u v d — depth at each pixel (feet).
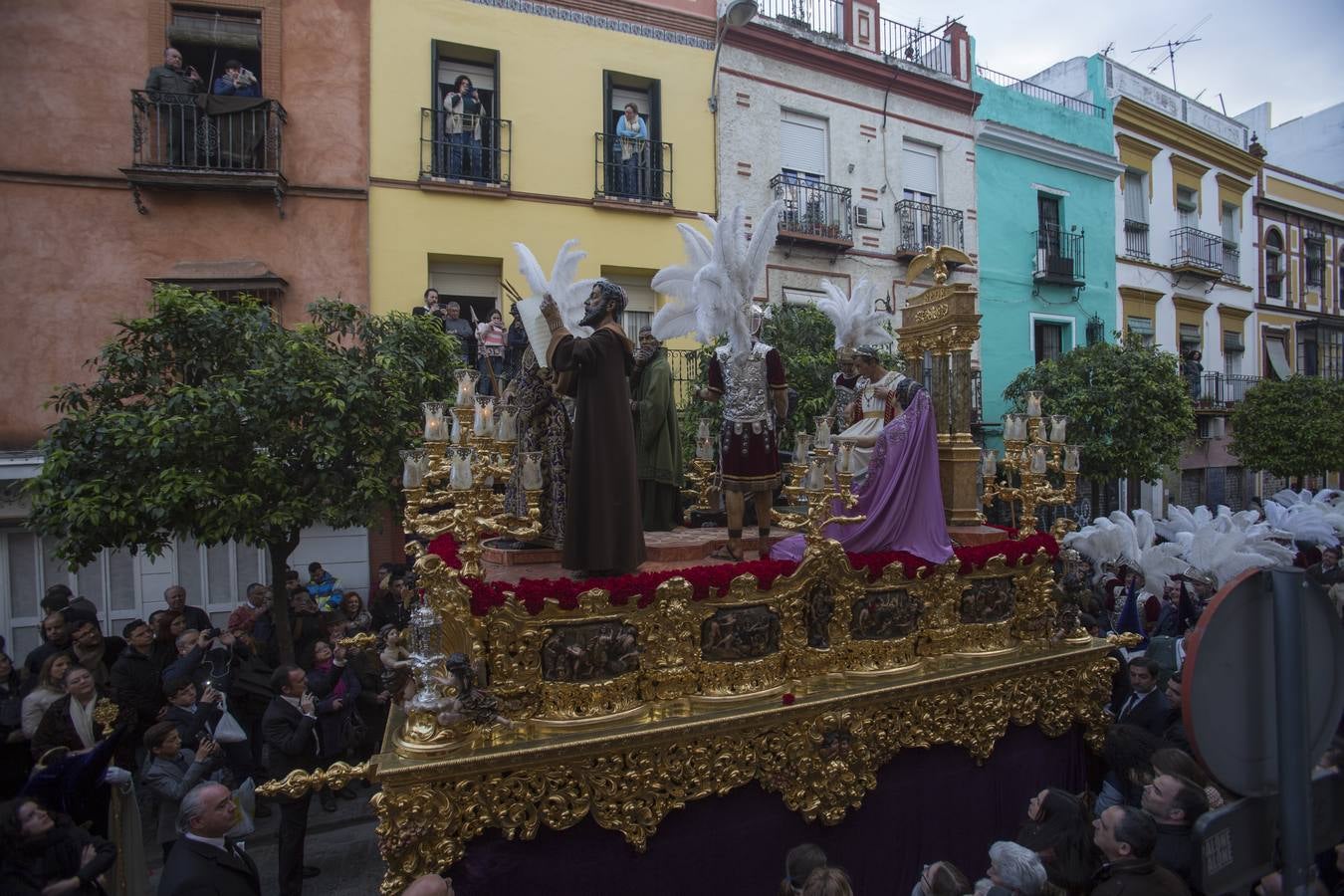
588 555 11.62
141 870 14.57
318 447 21.16
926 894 10.59
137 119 31.78
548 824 10.52
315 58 34.58
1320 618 7.24
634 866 11.27
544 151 38.42
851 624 13.74
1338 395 56.75
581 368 11.87
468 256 36.91
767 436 14.42
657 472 16.66
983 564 15.28
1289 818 6.64
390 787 9.75
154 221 32.42
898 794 13.98
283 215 33.91
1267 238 74.08
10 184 30.71
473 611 10.48
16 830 10.91
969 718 14.62
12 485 29.27
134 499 19.48
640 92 41.47
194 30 33.37
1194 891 10.16
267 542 21.68
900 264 47.67
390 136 35.58
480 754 10.11
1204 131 65.72
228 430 20.77
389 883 9.70
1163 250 63.52
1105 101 58.80
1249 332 71.67
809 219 43.60
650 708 11.48
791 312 36.99
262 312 22.72
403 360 23.75
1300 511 38.19
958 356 17.88
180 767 16.48
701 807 11.90
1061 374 47.06
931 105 49.37
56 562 31.22
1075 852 11.27
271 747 16.35
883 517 14.82
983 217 51.67
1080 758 16.69
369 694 23.36
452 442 12.34
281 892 16.22
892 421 15.66
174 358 21.86
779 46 43.73
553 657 11.03
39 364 30.91
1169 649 19.29
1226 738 6.69
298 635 24.76
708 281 14.05
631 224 40.14
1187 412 45.78
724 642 12.30
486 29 37.35
